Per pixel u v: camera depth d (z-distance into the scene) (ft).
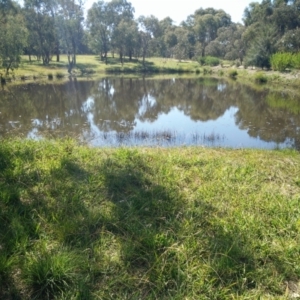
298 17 168.14
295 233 11.46
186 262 9.61
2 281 8.62
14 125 45.75
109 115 55.83
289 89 95.25
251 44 151.84
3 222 11.29
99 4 177.78
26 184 14.34
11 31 106.32
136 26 189.26
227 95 84.17
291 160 21.54
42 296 8.43
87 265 9.29
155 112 59.77
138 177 16.05
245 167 18.72
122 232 11.25
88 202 13.23
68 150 20.34
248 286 9.13
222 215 12.75
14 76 114.42
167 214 12.53
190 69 179.22
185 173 17.20
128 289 8.74
